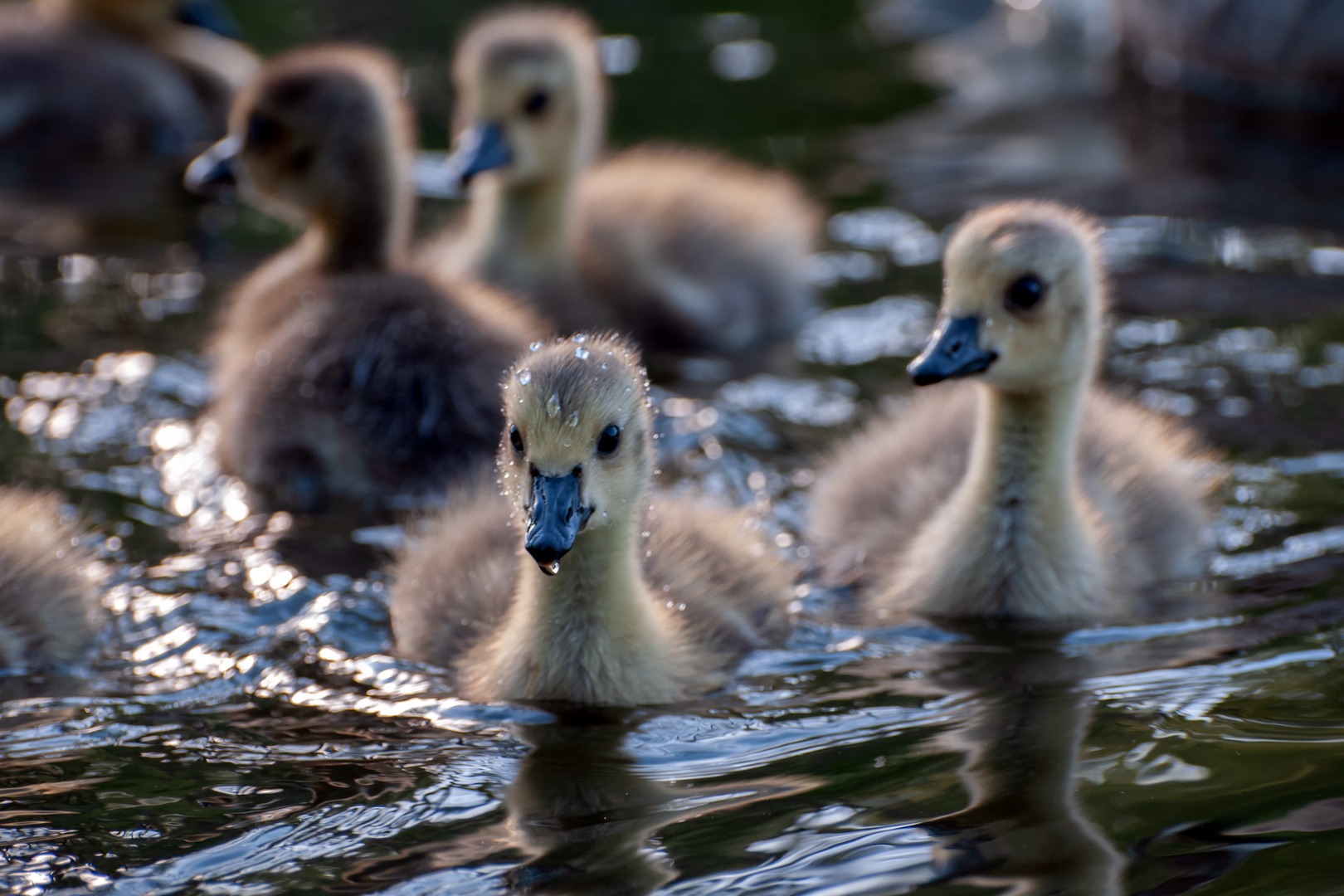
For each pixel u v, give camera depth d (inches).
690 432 493.4
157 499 442.9
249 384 466.0
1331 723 308.5
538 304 556.7
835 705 331.9
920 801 281.9
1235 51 802.2
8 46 778.8
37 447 469.7
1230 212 655.8
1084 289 390.3
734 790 289.9
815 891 251.0
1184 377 511.2
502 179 576.4
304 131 524.4
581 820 278.2
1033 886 251.1
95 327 557.9
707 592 376.2
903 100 827.4
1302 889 248.4
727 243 600.7
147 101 795.4
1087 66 884.6
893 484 436.1
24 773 299.3
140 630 368.2
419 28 941.8
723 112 805.9
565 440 323.9
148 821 279.6
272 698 336.8
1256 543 414.3
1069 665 349.1
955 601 390.3
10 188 715.4
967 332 387.5
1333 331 540.4
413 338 460.4
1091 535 396.8
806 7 1002.1
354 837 272.7
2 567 354.6
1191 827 268.5
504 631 352.2
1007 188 691.4
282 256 573.6
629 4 1005.8
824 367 550.0
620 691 336.5
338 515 439.5
